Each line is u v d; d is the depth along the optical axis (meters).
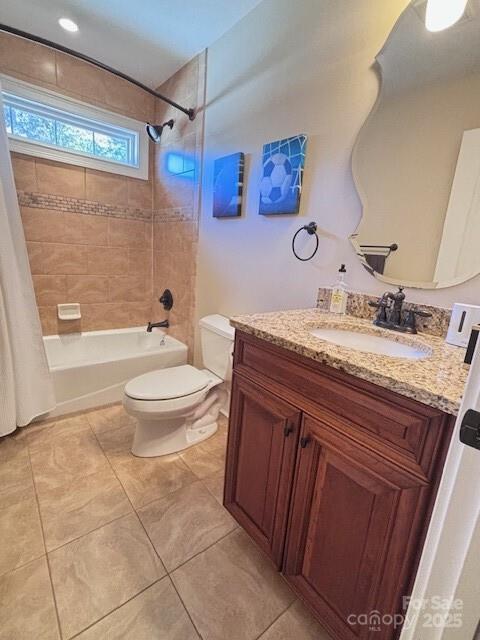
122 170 2.53
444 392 0.61
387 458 0.71
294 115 1.49
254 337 1.08
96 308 2.63
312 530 0.92
